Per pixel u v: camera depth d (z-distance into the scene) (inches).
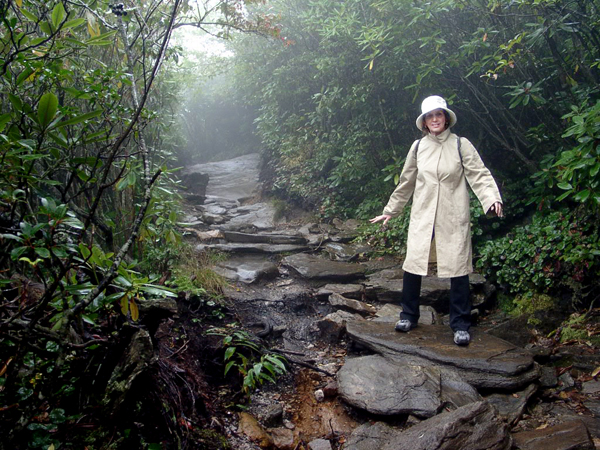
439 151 133.8
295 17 282.8
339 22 214.8
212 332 136.5
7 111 98.4
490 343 131.0
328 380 127.9
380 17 202.5
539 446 94.6
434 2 176.1
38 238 75.7
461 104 209.6
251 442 103.0
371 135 249.4
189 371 114.4
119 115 94.9
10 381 72.3
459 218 131.1
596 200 124.3
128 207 153.3
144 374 86.4
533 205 196.1
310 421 113.7
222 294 164.6
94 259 76.7
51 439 73.7
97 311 87.8
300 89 295.3
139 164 119.6
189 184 344.2
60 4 79.5
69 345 75.7
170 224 136.8
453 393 111.0
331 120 287.0
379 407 107.3
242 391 119.0
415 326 143.3
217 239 230.7
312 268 194.5
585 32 161.6
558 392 118.3
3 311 78.9
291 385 127.6
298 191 292.8
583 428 98.1
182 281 153.0
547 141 187.9
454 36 193.3
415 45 199.2
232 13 143.1
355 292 178.1
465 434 92.7
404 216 216.7
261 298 170.9
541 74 184.4
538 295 162.9
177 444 90.5
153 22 128.6
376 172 257.8
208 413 107.7
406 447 91.7
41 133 77.9
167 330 130.4
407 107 234.1
